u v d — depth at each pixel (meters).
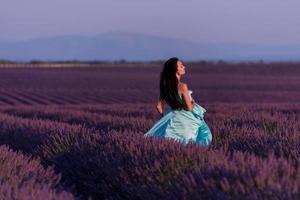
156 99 54.06
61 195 7.11
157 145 10.09
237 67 163.25
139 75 114.62
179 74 12.22
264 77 107.25
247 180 6.93
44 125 17.25
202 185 7.37
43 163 12.69
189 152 9.05
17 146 15.77
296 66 169.25
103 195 10.05
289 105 31.08
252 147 11.79
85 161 10.88
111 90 67.69
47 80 90.56
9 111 31.47
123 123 17.84
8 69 140.88
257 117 19.06
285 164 7.61
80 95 58.75
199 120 12.48
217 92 64.25
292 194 6.38
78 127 15.42
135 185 8.93
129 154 10.08
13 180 8.27
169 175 8.45
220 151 9.24
